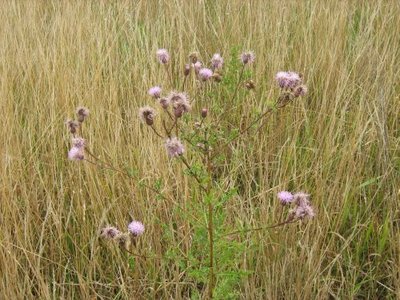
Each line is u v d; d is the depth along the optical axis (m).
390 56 0.86
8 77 0.82
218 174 0.71
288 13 1.00
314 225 0.59
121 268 0.59
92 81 0.80
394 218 0.62
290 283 0.55
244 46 0.89
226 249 0.49
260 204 0.62
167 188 0.62
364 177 0.69
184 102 0.48
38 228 0.62
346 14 0.94
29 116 0.76
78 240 0.62
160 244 0.59
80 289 0.57
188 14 1.03
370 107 0.76
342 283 0.55
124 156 0.68
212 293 0.49
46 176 0.66
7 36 0.95
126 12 1.02
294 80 0.51
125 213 0.63
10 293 0.53
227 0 1.08
